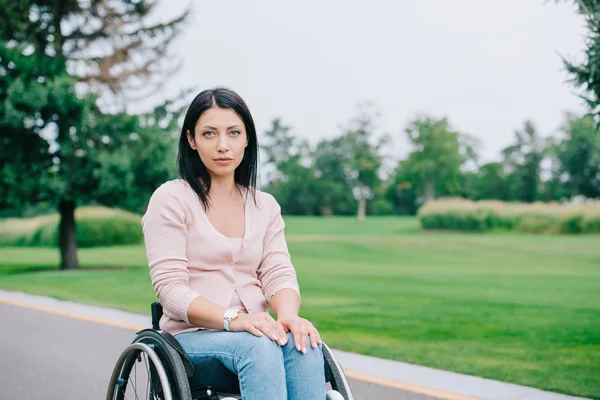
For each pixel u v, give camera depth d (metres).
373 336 7.25
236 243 2.75
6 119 15.22
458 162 66.56
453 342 6.93
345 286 12.38
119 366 2.78
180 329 2.70
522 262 19.80
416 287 12.28
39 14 17.69
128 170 15.98
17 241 29.72
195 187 2.77
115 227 27.73
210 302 2.57
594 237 29.62
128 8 18.06
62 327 7.75
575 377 5.40
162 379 2.41
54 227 29.19
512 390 5.00
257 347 2.40
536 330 7.68
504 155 80.62
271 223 2.94
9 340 7.00
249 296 2.74
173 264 2.65
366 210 78.19
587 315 8.87
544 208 34.09
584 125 73.69
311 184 79.94
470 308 9.51
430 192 67.94
